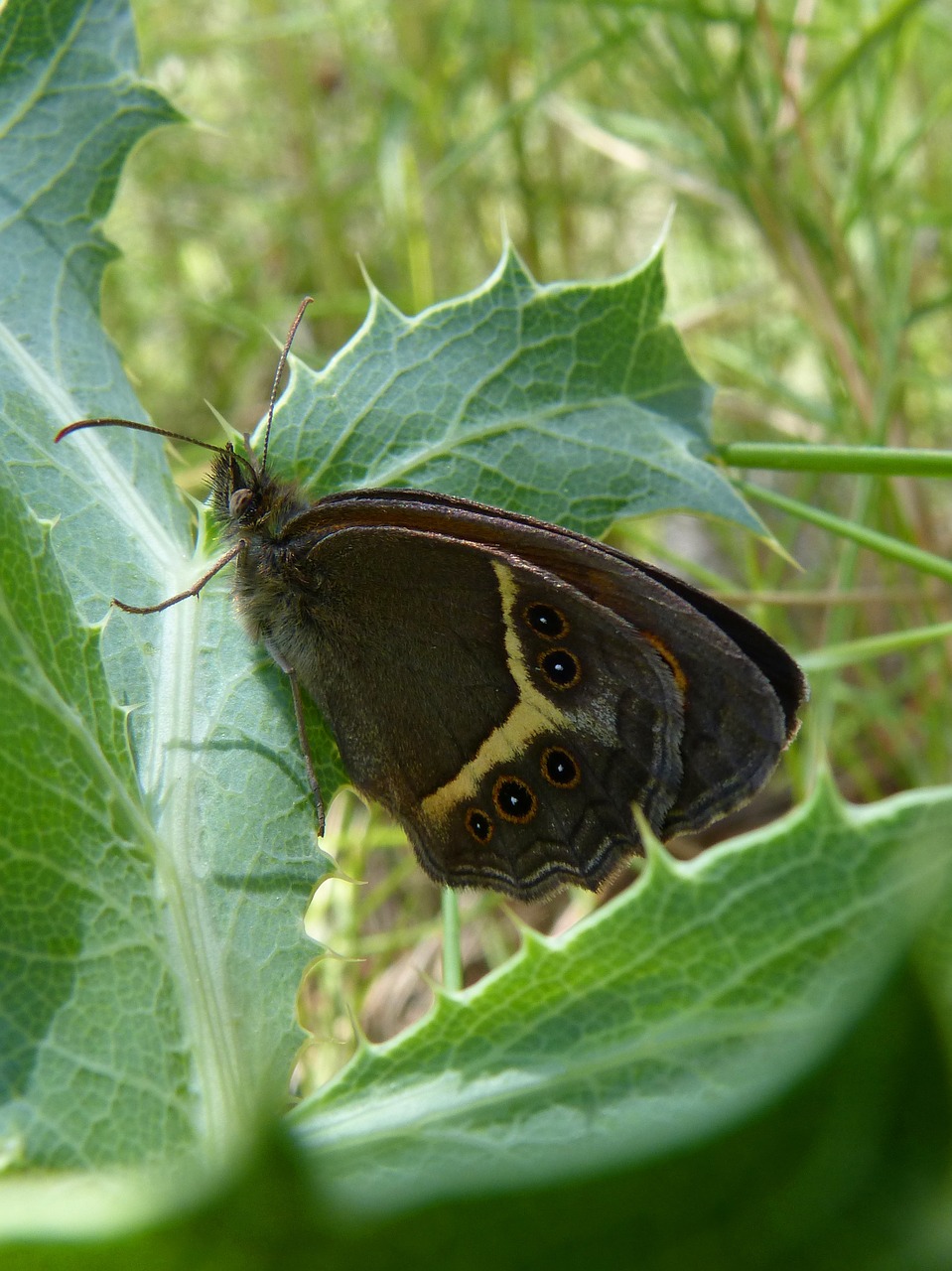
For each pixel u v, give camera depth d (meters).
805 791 0.08
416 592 0.06
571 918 0.08
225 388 0.11
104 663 0.06
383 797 0.06
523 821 0.07
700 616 0.06
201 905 0.05
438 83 0.10
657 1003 0.05
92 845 0.05
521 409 0.06
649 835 0.05
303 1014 0.08
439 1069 0.05
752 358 0.10
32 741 0.05
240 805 0.05
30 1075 0.05
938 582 0.09
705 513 0.06
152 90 0.06
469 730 0.06
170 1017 0.05
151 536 0.06
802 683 0.06
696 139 0.09
